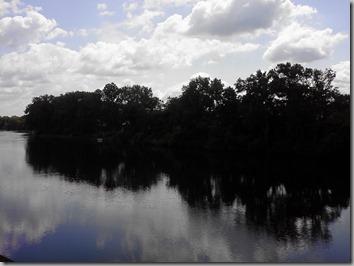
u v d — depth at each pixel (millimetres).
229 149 86312
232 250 24844
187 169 58375
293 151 75688
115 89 150500
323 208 35250
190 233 27906
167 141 106125
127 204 35875
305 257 23844
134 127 126625
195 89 103125
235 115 89875
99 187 43375
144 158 73875
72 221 30281
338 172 54562
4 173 51250
